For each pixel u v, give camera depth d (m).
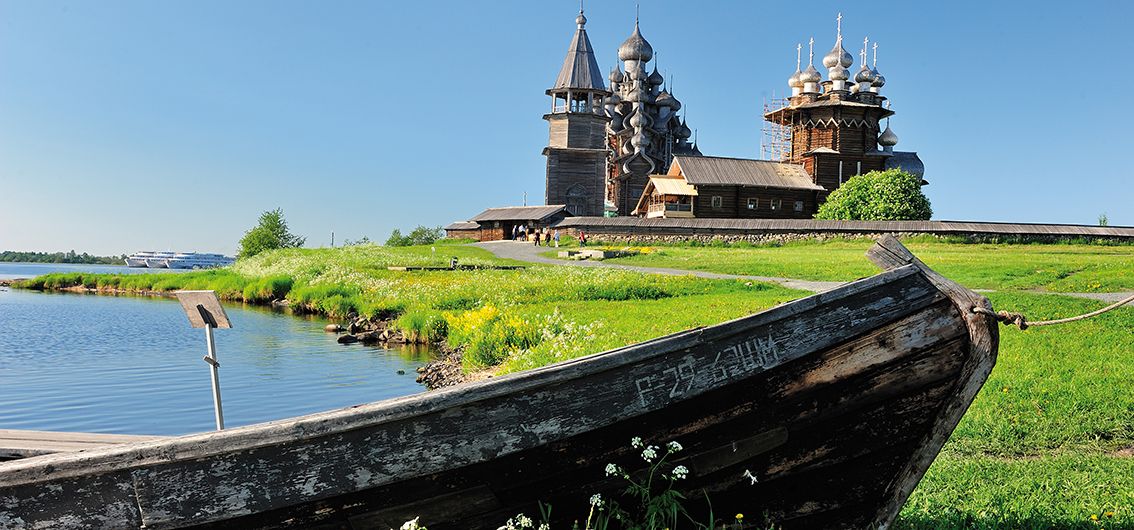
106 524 4.35
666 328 18.52
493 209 82.00
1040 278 27.47
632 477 5.02
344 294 34.28
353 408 4.56
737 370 4.92
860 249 49.69
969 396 5.20
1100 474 7.84
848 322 5.04
